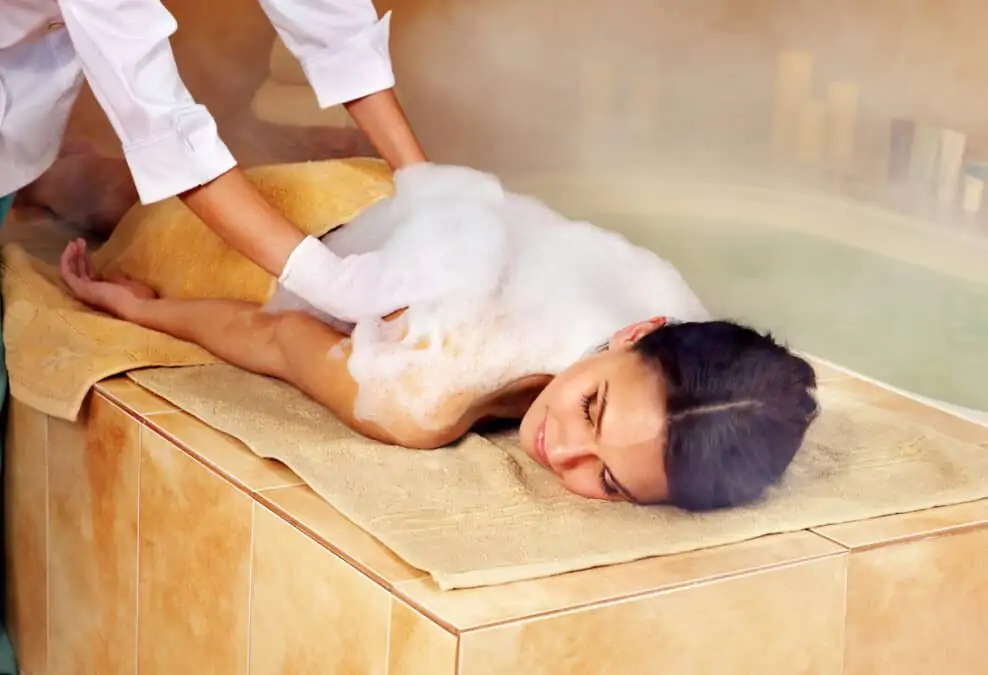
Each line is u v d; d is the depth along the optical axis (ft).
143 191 4.53
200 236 5.67
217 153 4.42
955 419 5.12
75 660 5.35
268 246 4.44
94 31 4.36
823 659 3.77
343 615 3.60
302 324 4.72
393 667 3.39
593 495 4.01
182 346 5.27
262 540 3.96
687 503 3.92
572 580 3.45
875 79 9.98
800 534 3.85
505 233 4.71
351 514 3.78
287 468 4.20
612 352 4.11
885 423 4.87
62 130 5.55
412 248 4.53
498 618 3.20
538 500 3.97
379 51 5.50
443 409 4.25
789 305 6.94
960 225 8.60
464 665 3.15
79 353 5.16
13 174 5.43
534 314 4.45
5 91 5.16
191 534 4.38
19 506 5.74
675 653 3.49
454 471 4.15
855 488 4.19
